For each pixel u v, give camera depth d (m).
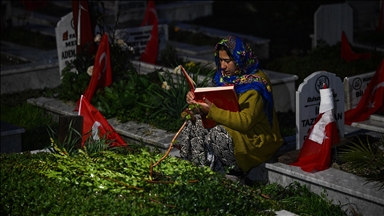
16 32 13.52
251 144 5.46
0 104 9.30
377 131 6.66
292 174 5.56
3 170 5.19
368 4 13.23
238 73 5.56
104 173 4.95
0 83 9.88
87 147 5.78
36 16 15.69
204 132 5.54
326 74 6.07
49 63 10.37
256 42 12.86
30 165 5.29
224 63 5.55
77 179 4.91
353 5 13.09
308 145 5.71
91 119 6.46
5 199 4.75
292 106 9.00
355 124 6.84
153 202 4.54
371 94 6.96
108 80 8.24
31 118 8.57
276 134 5.70
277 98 8.86
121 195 4.70
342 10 11.38
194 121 5.62
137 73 8.89
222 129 5.39
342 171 5.53
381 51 11.01
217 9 17.69
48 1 17.55
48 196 4.69
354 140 6.02
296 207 5.29
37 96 9.59
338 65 10.19
